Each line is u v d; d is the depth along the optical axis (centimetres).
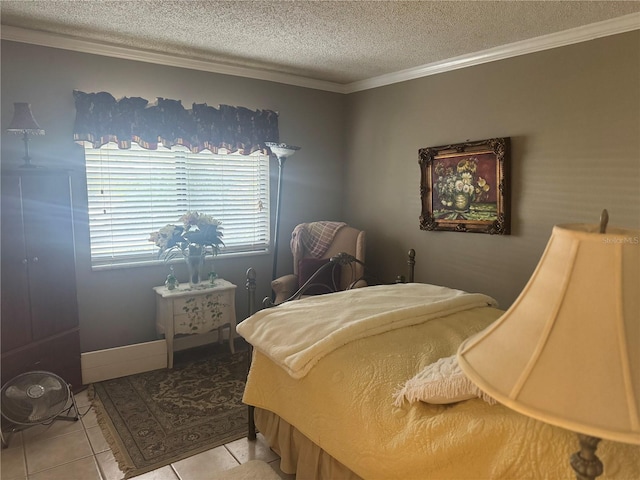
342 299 248
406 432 147
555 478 117
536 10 258
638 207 268
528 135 316
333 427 170
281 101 420
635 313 74
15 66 294
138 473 220
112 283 344
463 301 240
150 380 326
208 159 386
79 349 307
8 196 256
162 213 366
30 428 260
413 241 405
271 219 427
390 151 420
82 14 270
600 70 279
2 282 255
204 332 356
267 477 213
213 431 257
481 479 130
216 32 301
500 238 338
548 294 81
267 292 429
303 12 266
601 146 281
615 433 68
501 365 83
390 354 183
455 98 362
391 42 318
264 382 214
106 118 325
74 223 323
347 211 471
